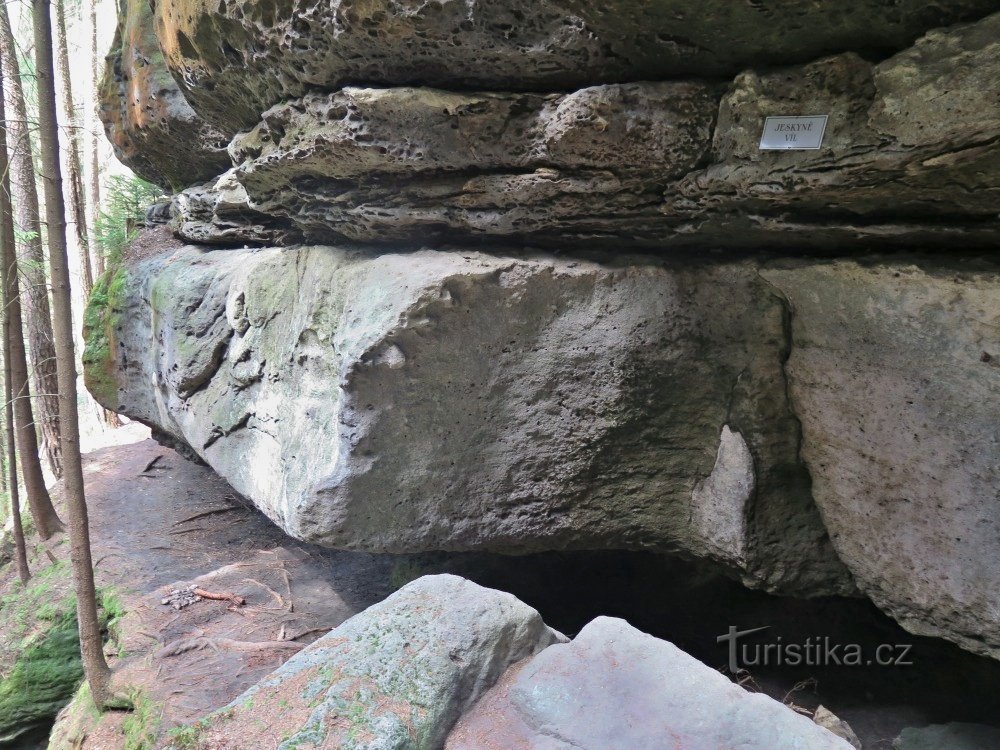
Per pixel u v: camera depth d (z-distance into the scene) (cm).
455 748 171
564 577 437
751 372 286
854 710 325
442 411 300
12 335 538
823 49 202
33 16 320
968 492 233
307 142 288
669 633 390
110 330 580
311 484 308
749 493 289
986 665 337
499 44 238
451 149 265
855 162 202
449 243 314
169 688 355
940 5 175
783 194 223
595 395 299
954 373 228
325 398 326
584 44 229
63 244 343
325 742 165
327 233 358
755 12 194
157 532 555
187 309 452
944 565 246
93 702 377
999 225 208
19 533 537
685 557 338
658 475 312
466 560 452
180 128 487
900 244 240
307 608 435
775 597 401
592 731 165
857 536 277
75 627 478
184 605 437
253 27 277
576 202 268
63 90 900
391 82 265
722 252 290
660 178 250
